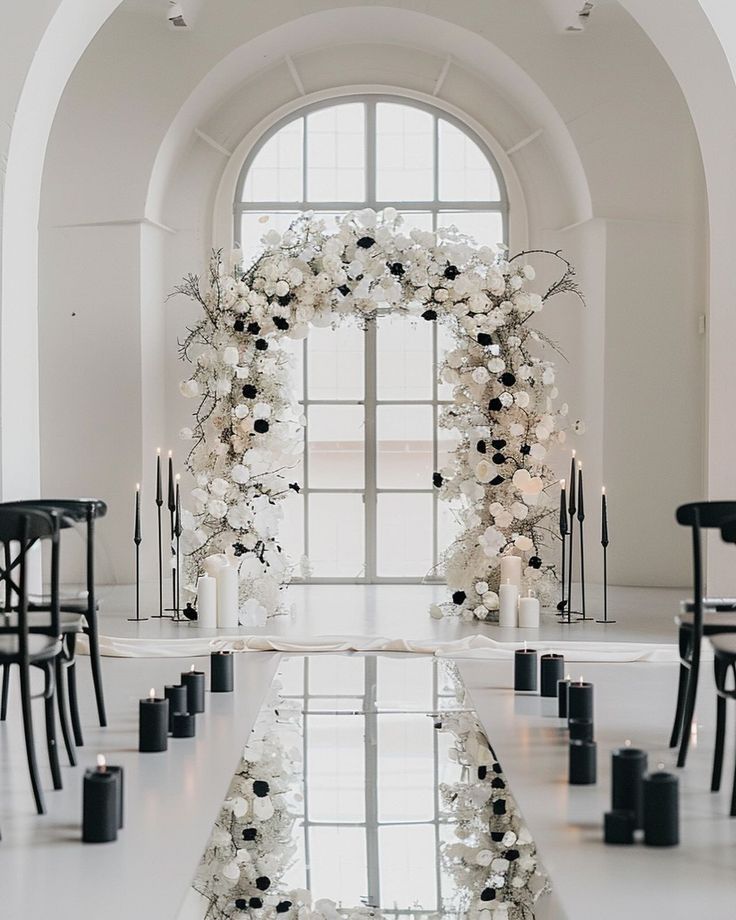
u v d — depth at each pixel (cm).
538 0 1060
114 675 689
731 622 483
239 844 373
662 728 545
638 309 1090
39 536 423
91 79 1066
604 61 1072
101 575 1090
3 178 698
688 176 1085
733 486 746
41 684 661
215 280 873
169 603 961
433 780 448
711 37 736
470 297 850
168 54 1066
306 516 1170
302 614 907
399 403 1168
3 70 699
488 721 555
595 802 421
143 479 1091
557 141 1117
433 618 880
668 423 1093
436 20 1072
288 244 859
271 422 861
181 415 1144
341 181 1170
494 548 849
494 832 384
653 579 1094
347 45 1147
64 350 1092
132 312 1089
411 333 1168
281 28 1068
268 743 511
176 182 1145
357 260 838
